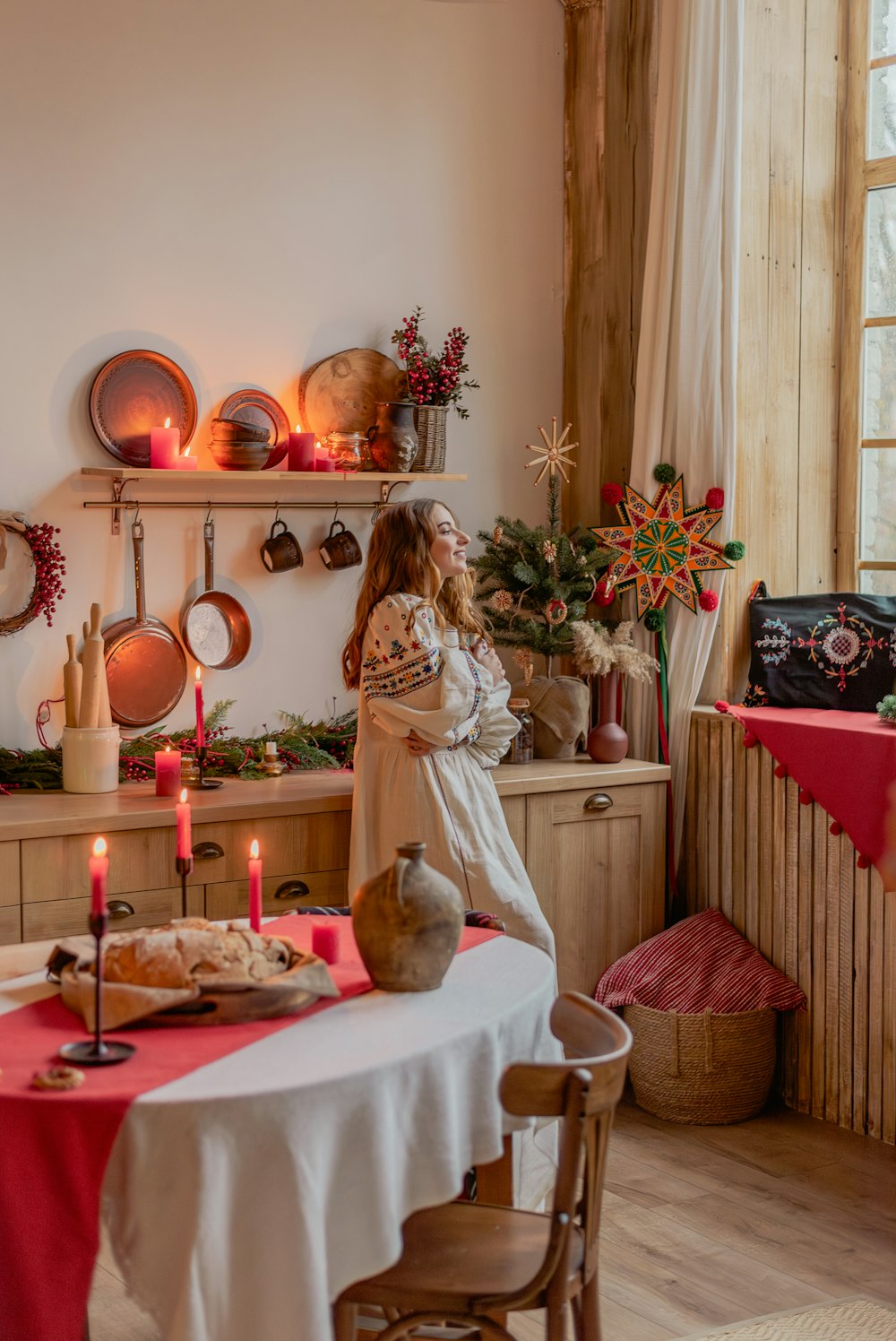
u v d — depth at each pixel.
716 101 3.74
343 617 3.87
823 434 4.07
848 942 3.47
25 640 3.39
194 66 3.53
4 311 3.32
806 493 4.05
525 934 3.25
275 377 3.71
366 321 3.86
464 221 4.02
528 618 4.12
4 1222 1.64
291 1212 1.64
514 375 4.16
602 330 4.15
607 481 4.16
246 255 3.64
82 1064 1.73
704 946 3.71
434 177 3.95
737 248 3.77
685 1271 2.74
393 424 3.68
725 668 3.94
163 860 3.06
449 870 3.22
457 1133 1.85
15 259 3.32
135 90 3.45
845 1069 3.50
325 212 3.76
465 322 4.05
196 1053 1.77
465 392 4.08
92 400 3.41
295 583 3.78
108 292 3.45
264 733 3.75
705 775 3.88
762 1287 2.68
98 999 1.75
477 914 2.49
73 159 3.38
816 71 3.96
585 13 4.12
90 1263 1.63
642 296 4.05
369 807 3.27
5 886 2.87
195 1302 1.60
